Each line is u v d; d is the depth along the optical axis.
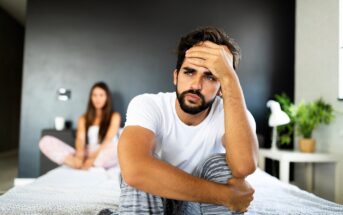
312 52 3.33
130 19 3.78
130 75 3.76
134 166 0.84
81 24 3.74
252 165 0.93
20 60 7.28
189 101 0.98
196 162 1.13
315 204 1.43
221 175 0.94
